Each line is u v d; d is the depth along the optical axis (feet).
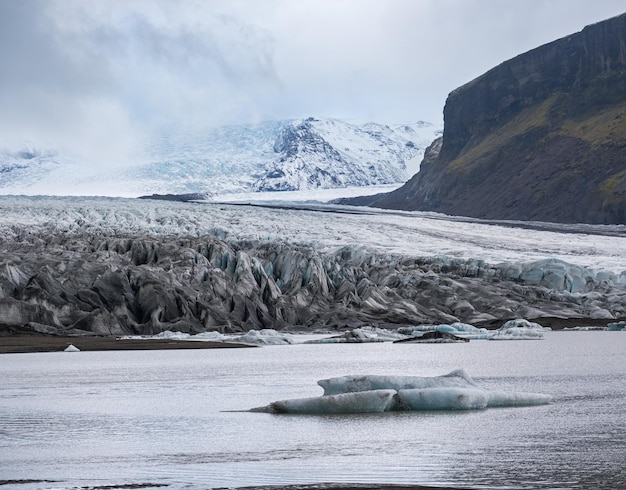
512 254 469.57
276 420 120.37
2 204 495.41
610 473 84.53
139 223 473.26
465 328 325.01
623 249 516.73
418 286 392.27
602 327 352.90
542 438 103.55
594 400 136.77
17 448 103.14
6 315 304.91
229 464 91.45
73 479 84.94
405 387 128.47
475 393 126.11
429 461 91.20
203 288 352.90
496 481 81.35
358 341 304.71
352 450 97.81
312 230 513.04
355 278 398.62
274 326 346.74
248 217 538.47
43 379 185.98
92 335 307.99
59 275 338.34
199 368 210.18
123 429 116.37
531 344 286.05
